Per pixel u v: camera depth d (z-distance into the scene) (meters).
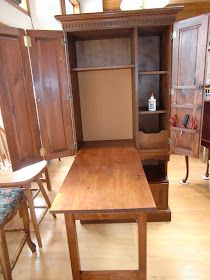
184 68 2.38
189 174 3.04
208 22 1.99
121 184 1.39
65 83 2.23
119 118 2.33
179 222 2.10
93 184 1.41
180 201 2.43
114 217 1.27
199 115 2.25
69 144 2.39
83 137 2.39
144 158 2.05
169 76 1.84
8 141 1.86
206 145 2.65
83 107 2.31
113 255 1.77
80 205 1.20
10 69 1.83
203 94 2.17
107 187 1.36
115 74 2.21
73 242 1.34
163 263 1.67
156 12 1.66
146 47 2.14
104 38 2.10
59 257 1.78
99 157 1.87
